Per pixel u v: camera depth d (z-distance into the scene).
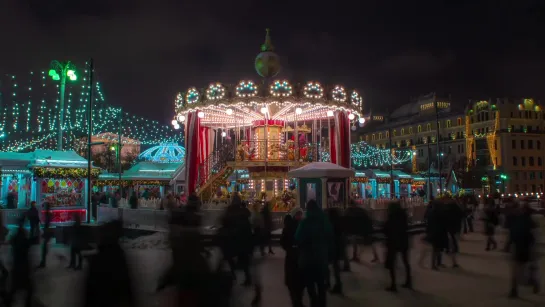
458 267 11.55
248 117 25.70
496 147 71.81
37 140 37.03
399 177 52.75
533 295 8.48
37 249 14.80
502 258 13.03
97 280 5.26
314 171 17.28
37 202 22.27
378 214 18.62
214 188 23.66
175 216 5.96
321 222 7.15
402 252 9.16
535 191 72.25
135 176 38.59
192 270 5.55
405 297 8.39
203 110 23.58
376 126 104.88
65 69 24.91
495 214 15.05
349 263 11.72
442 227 11.35
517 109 74.06
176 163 42.16
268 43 23.19
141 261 12.23
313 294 7.03
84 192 23.81
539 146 73.75
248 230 9.34
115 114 36.19
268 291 8.91
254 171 23.81
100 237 5.47
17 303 7.96
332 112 22.70
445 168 74.94
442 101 90.12
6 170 23.38
